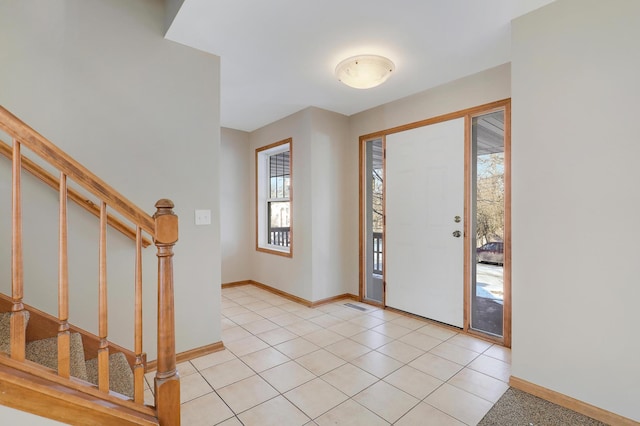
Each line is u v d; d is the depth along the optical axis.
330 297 3.85
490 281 2.82
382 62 2.38
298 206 3.86
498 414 1.74
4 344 1.46
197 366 2.28
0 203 1.75
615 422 1.63
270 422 1.68
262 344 2.65
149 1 2.21
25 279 1.81
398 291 3.45
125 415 1.24
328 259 3.83
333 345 2.63
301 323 3.14
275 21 2.03
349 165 4.00
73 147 1.94
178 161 2.35
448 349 2.55
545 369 1.87
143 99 2.19
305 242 3.76
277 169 4.68
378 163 3.76
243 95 3.28
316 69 2.70
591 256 1.70
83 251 1.98
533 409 1.78
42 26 1.85
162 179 2.28
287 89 3.13
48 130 1.86
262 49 2.38
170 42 2.29
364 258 3.85
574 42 1.75
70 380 1.18
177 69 2.32
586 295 1.72
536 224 1.89
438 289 3.09
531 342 1.92
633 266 1.58
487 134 2.79
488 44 2.28
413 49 2.36
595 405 1.69
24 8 1.80
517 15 1.94
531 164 1.91
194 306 2.43
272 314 3.41
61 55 1.91
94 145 2.01
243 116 4.03
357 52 2.40
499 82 2.63
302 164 3.79
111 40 2.07
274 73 2.77
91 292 2.01
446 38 2.20
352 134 3.95
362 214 3.85
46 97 1.86
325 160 3.78
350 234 4.00
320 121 3.72
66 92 1.92
